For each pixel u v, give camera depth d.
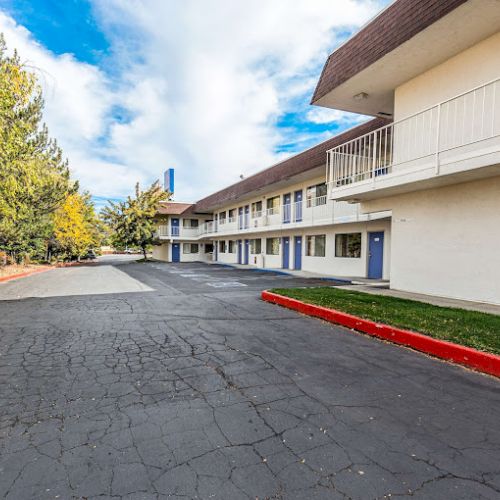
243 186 23.70
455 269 7.80
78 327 5.86
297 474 2.07
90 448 2.34
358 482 2.00
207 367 3.93
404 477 2.05
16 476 2.04
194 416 2.79
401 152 9.00
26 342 4.94
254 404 3.01
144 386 3.40
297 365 4.00
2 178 12.68
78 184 19.06
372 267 14.54
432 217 8.38
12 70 10.39
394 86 9.16
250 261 26.25
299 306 7.26
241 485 1.97
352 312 6.16
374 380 3.56
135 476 2.05
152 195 32.56
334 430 2.59
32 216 16.97
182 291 10.73
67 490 1.93
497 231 6.96
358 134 12.23
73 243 27.05
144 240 32.62
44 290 11.08
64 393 3.23
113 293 10.27
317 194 17.38
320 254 17.80
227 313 7.09
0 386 3.39
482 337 4.48
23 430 2.57
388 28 7.47
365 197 9.96
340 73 9.01
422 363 4.08
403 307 6.61
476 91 7.13
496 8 5.96
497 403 3.06
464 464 2.19
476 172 6.55
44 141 16.64
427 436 2.52
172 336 5.28
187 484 1.98
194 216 36.09
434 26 6.53
